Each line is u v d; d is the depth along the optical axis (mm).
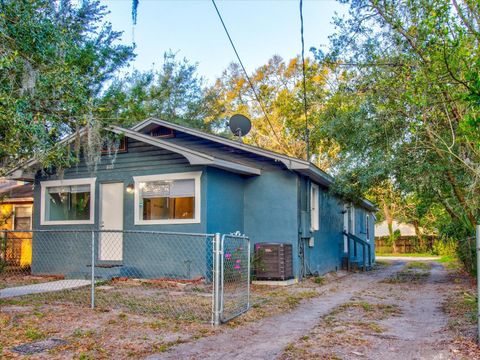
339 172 12305
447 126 8953
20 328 5914
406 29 8648
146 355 4852
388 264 21781
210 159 10031
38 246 12172
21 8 6207
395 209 33719
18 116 5938
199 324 6273
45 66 6562
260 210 12086
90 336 5562
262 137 29734
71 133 8602
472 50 6770
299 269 11883
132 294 8648
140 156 11383
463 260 12664
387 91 9477
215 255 6441
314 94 22297
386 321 6637
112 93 11742
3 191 13930
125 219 11336
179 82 25812
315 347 5152
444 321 6543
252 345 5281
